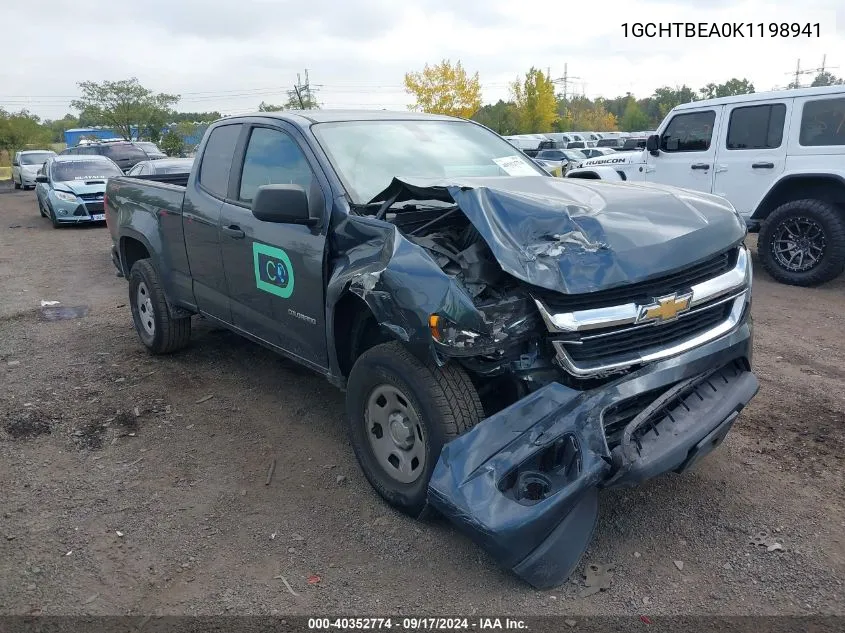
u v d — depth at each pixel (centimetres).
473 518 276
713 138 914
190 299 523
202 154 504
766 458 395
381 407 348
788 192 859
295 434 444
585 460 277
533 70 4444
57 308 775
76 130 5572
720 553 315
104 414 477
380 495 356
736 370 354
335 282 353
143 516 355
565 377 297
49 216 1550
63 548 329
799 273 814
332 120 436
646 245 304
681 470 317
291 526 345
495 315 285
